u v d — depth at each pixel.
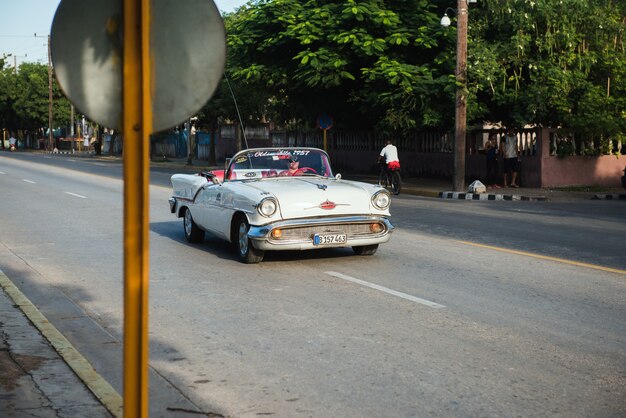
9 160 48.03
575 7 24.33
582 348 6.14
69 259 10.62
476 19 26.12
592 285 8.63
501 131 26.11
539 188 24.67
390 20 24.56
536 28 25.02
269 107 38.38
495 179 25.77
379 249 11.37
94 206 17.94
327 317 7.20
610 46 25.39
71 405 4.70
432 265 9.96
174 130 56.81
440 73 25.31
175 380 5.43
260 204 9.63
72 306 7.74
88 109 2.95
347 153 34.56
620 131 24.67
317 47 26.14
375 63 24.69
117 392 5.07
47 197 20.25
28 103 77.75
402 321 7.03
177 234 13.21
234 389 5.23
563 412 4.75
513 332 6.63
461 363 5.76
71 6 2.91
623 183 24.05
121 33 2.95
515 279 8.99
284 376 5.50
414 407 4.85
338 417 4.70
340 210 9.92
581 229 14.00
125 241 2.95
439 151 28.94
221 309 7.57
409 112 25.02
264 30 27.12
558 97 24.25
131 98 2.93
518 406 4.86
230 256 10.79
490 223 14.90
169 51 3.02
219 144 51.50
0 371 5.32
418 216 16.16
